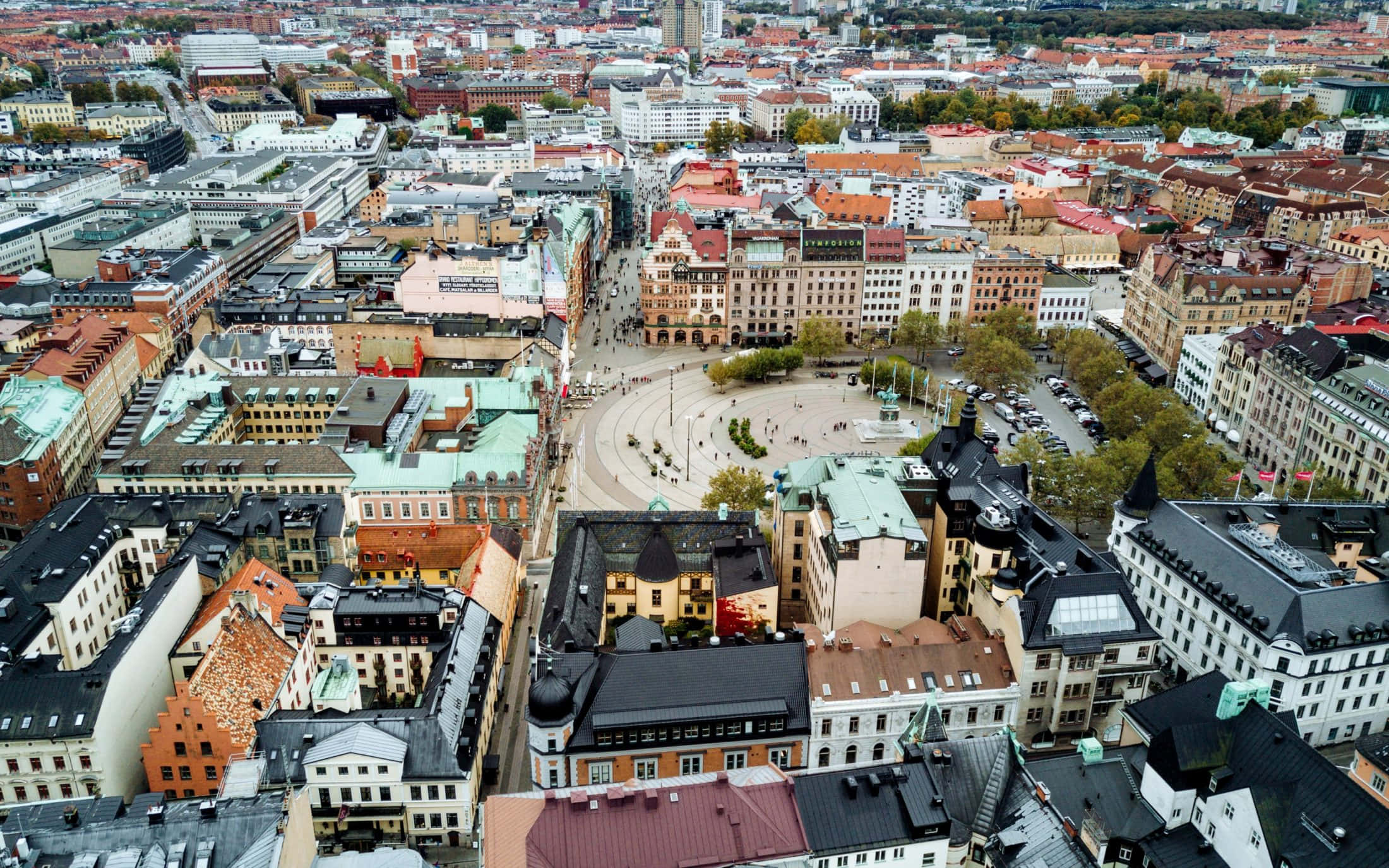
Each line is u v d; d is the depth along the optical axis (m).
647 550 169.50
